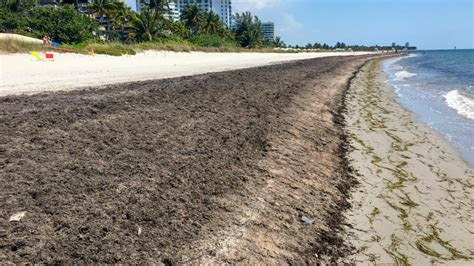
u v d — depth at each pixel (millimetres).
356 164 8359
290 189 6316
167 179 5477
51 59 22469
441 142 10414
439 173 8023
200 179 5770
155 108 8992
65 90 10797
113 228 4121
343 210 6043
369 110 15211
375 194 6785
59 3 88875
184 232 4418
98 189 4766
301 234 5062
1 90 10570
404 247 5117
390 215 5996
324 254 4762
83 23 54344
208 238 4434
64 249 3652
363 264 4684
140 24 52906
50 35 50719
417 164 8539
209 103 10641
